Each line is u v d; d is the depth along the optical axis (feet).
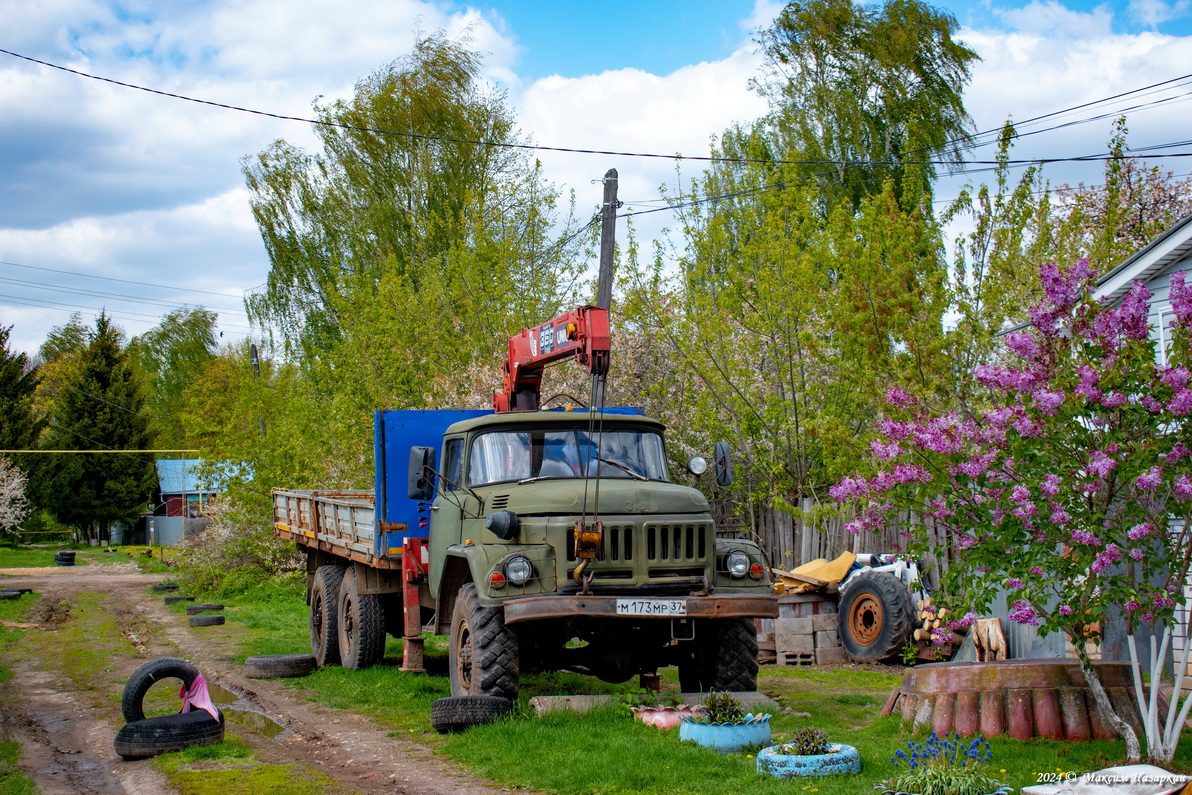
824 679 35.73
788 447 50.93
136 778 22.98
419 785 21.67
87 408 163.53
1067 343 21.20
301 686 35.70
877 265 41.09
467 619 26.76
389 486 34.37
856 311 41.37
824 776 20.18
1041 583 20.95
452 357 68.85
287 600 71.26
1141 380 19.94
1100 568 19.67
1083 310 21.01
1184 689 27.25
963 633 37.32
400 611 39.32
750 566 27.12
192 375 196.65
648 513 26.50
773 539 53.52
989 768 20.22
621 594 25.50
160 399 202.90
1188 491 19.26
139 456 165.37
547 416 29.68
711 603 25.22
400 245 100.73
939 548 24.97
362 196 105.19
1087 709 22.16
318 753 25.31
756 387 51.98
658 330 56.54
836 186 90.22
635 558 25.73
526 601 24.77
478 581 25.79
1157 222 69.05
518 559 25.54
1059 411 20.40
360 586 37.35
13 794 21.43
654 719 25.04
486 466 29.12
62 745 26.99
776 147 95.55
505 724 24.99
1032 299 43.06
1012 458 21.83
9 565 121.49
